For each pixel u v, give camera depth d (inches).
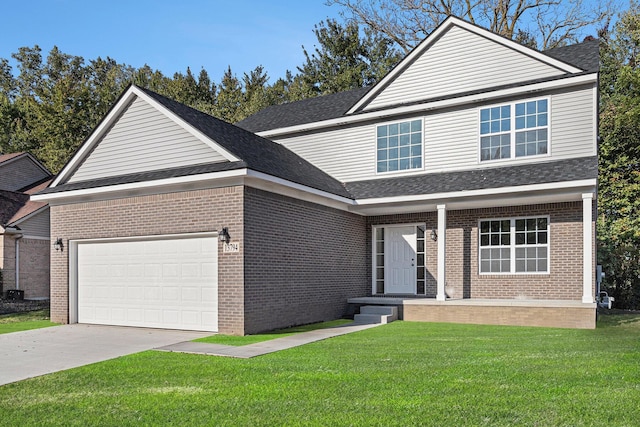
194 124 505.7
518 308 526.3
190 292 498.3
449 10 1242.0
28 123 1669.5
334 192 581.6
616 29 1227.9
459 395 241.8
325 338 438.3
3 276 927.7
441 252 573.9
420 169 650.2
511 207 596.7
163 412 231.1
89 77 2269.9
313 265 565.3
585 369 287.9
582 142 563.5
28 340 458.6
